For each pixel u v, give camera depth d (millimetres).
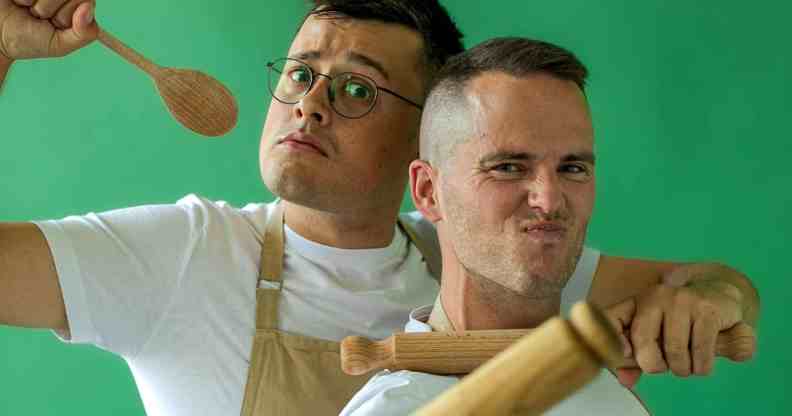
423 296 1799
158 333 1657
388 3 1745
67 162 2787
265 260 1733
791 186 2516
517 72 1268
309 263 1742
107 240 1645
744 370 2512
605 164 2623
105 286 1615
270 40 2752
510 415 606
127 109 2781
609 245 2613
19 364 2760
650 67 2609
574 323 572
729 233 2549
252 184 2750
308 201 1665
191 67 2777
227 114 1632
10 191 2797
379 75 1706
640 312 1342
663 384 2553
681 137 2586
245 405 1648
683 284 1482
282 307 1707
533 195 1239
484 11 2725
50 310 1604
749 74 2549
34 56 1543
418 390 1216
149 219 1707
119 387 2730
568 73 1276
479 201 1263
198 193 2766
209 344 1664
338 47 1697
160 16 2783
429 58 1771
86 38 1519
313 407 1657
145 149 2777
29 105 2789
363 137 1683
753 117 2543
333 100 1678
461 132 1287
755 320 1603
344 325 1715
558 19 2678
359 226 1754
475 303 1301
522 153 1246
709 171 2566
